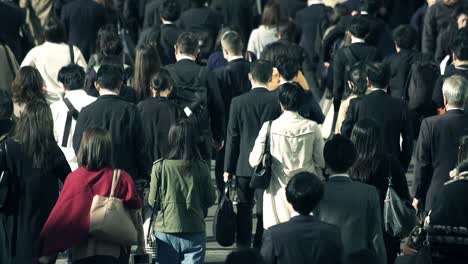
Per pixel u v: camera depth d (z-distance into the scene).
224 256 21.03
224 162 21.19
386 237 17.73
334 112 22.58
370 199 15.53
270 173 18.42
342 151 15.60
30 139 17.09
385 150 19.23
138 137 18.44
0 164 17.00
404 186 17.30
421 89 22.02
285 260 14.09
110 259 16.34
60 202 16.22
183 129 17.42
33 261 17.17
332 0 34.50
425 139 18.66
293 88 18.34
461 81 18.62
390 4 36.19
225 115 22.70
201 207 17.66
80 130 18.34
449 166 18.58
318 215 15.50
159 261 17.64
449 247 15.70
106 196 16.25
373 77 19.30
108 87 18.45
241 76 22.61
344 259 14.21
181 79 20.56
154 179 17.45
